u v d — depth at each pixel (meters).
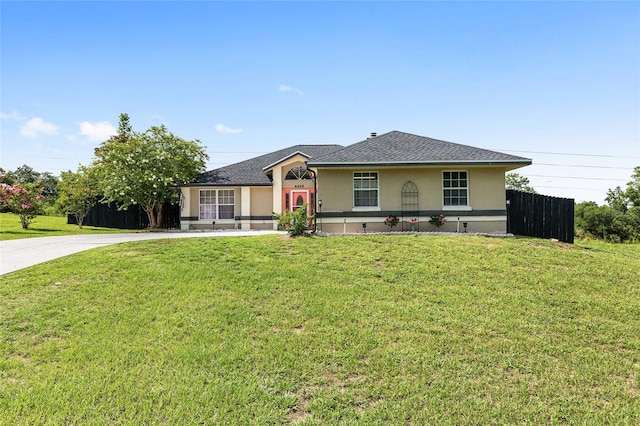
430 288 8.05
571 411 4.09
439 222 15.77
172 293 7.37
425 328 6.07
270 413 3.87
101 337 5.50
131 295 7.21
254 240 13.14
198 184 22.47
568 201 15.41
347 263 9.90
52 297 7.03
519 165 15.49
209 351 5.13
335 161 15.49
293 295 7.41
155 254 10.80
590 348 5.64
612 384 4.67
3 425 3.54
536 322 6.49
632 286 8.76
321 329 5.94
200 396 4.13
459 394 4.34
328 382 4.52
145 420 3.71
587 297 7.85
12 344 5.24
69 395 4.07
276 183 21.75
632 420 3.96
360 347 5.38
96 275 8.50
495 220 15.98
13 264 9.64
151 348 5.19
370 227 16.02
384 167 15.73
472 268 9.58
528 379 4.73
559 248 12.49
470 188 16.06
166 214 24.91
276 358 5.02
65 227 23.36
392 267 9.59
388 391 4.36
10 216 29.77
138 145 22.78
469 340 5.71
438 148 16.77
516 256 10.89
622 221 29.97
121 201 23.59
